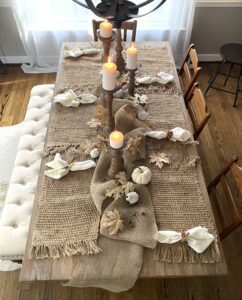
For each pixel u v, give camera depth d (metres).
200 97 1.61
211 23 2.80
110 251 1.09
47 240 1.11
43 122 1.84
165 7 2.57
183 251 1.10
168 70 1.86
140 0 2.45
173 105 1.65
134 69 1.50
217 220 1.91
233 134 2.46
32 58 2.85
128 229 1.13
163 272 1.06
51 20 2.64
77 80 1.77
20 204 1.48
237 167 1.32
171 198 1.25
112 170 1.27
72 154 1.39
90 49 1.95
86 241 1.11
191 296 1.63
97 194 1.21
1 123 2.45
